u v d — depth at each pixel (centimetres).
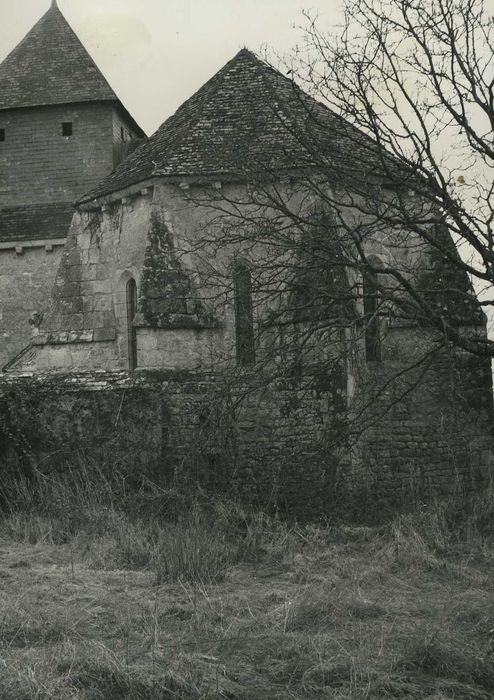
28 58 3109
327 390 1602
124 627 798
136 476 1509
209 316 1752
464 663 707
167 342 1720
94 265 1978
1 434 1561
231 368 1520
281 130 1812
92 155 2958
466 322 1691
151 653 716
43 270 2777
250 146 1786
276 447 1616
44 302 2759
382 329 1777
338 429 1493
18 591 945
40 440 1559
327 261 1083
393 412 1780
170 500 1422
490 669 699
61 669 671
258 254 1755
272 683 678
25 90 3009
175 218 1811
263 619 847
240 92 1980
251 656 734
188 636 787
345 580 1039
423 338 1769
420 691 653
